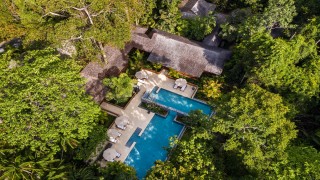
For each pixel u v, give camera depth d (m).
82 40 39.28
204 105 41.38
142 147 37.31
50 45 37.50
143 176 34.84
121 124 37.94
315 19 38.56
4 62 30.61
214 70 42.69
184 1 53.59
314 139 34.94
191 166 26.55
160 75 44.78
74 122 29.98
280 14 38.56
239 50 40.19
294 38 36.31
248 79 37.09
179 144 29.48
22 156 29.05
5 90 28.53
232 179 27.31
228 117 26.92
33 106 28.44
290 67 35.34
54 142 29.75
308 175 26.23
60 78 30.28
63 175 29.25
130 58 46.31
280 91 36.16
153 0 50.00
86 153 32.97
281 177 25.72
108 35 37.09
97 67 42.31
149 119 39.91
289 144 31.48
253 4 49.50
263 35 36.69
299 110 36.50
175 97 42.34
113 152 35.28
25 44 38.16
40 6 39.38
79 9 36.72
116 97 40.47
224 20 49.09
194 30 46.69
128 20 41.59
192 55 43.66
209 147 29.00
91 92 40.38
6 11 41.56
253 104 26.14
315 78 35.09
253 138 26.27
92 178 29.97
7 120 28.06
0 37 43.03
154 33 45.66
